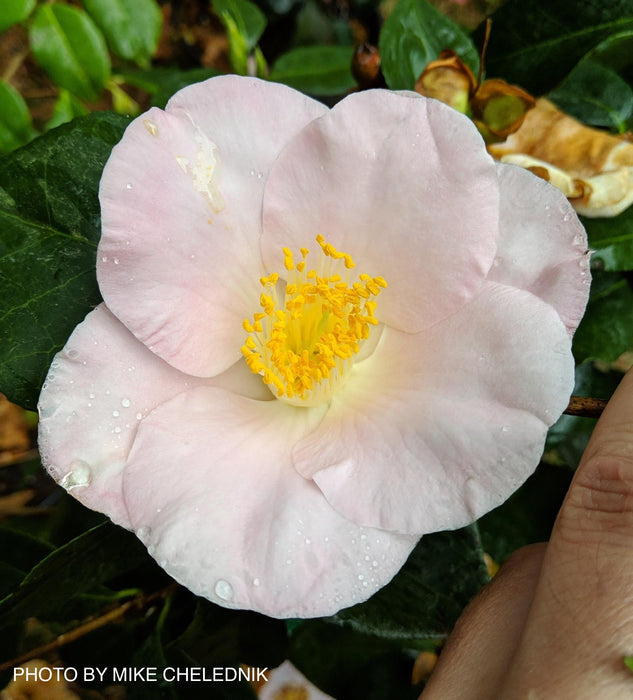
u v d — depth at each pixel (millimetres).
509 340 124
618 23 167
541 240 131
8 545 192
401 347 140
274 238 136
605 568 109
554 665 108
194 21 332
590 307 184
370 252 136
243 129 130
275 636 181
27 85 338
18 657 185
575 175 166
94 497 120
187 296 129
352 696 205
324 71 239
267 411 141
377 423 131
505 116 160
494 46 175
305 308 153
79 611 193
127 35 225
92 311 126
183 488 121
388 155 130
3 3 205
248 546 118
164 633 185
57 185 144
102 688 192
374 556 119
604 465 118
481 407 122
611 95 190
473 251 129
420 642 208
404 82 177
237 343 139
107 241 119
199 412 131
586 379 198
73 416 121
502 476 117
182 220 126
